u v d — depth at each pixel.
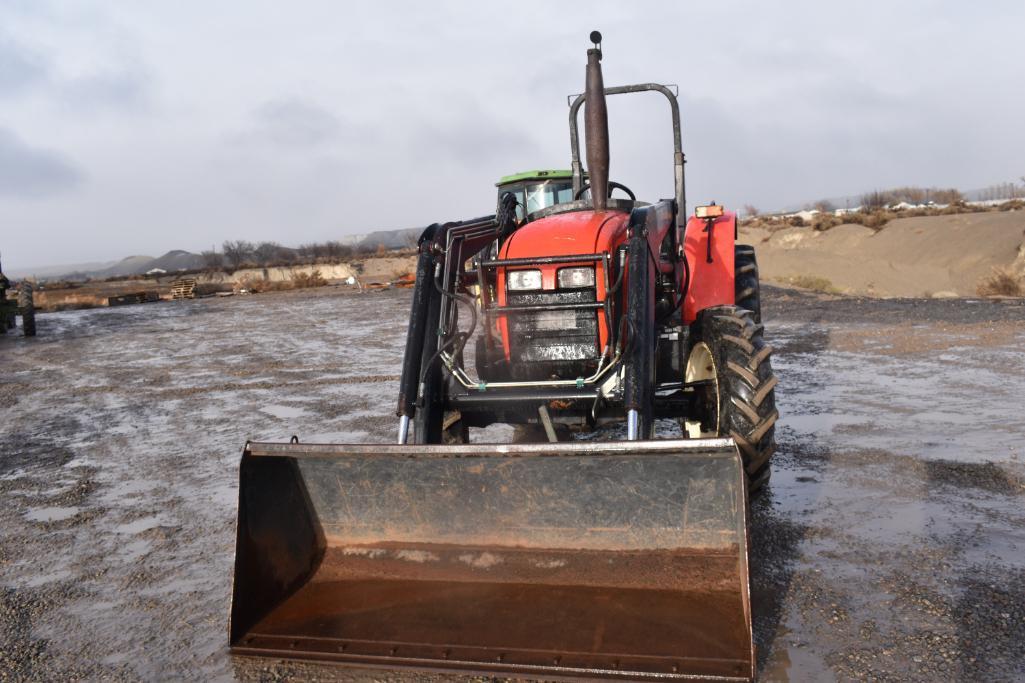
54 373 12.76
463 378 4.25
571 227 4.45
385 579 3.52
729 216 5.66
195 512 5.25
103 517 5.25
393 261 57.50
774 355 10.12
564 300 4.36
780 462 5.46
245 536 3.35
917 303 14.51
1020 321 11.27
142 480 6.12
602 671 2.82
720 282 5.24
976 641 3.02
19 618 3.76
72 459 6.94
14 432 8.25
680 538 3.25
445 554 3.52
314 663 3.15
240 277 57.91
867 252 32.22
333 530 3.68
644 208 4.35
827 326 12.43
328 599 3.45
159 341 16.86
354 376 10.63
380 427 7.38
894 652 2.98
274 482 3.54
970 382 7.61
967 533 4.04
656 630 2.98
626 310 4.19
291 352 13.61
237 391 9.99
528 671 2.89
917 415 6.50
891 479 4.94
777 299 17.08
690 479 3.21
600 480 3.32
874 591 3.48
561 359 4.39
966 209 42.31
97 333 19.81
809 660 2.96
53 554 4.62
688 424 4.89
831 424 6.43
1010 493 4.57
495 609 3.23
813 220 43.38
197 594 3.94
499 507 3.47
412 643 3.11
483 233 4.84
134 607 3.83
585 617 3.11
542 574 3.36
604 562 3.32
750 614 2.79
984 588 3.43
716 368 4.39
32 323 19.80
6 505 5.65
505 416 4.46
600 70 4.62
